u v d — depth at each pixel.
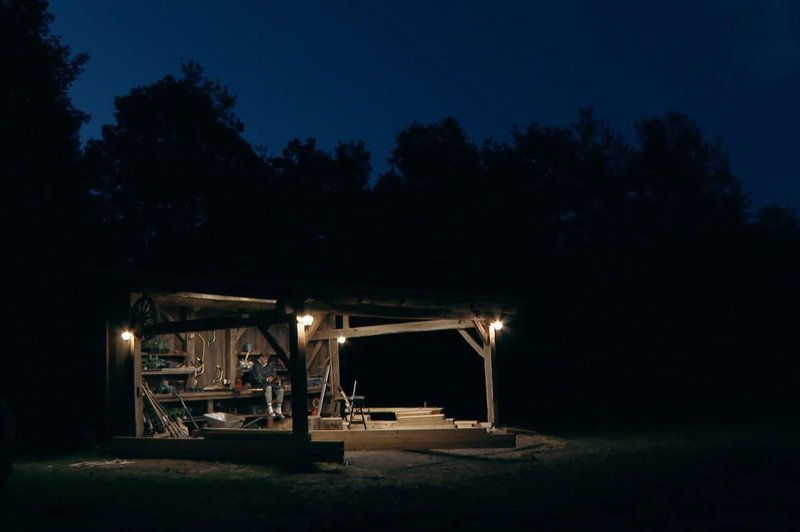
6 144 17.19
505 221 23.50
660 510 7.83
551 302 23.05
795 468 10.45
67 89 19.50
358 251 23.72
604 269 23.11
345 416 18.22
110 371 15.02
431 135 25.72
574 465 11.60
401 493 9.44
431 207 23.86
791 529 6.81
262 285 12.98
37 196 17.70
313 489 9.80
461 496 9.14
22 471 11.55
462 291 23.19
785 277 24.20
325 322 19.39
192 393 16.31
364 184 25.86
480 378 22.36
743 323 23.64
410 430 13.88
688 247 23.52
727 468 10.65
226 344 17.92
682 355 23.41
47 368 15.84
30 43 18.11
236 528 7.54
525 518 7.64
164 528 7.54
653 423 18.53
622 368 23.27
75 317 15.75
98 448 13.90
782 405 20.98
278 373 18.78
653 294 23.19
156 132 23.89
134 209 22.88
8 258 16.61
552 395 22.97
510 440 13.80
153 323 15.06
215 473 11.22
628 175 24.48
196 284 13.88
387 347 23.30
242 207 23.27
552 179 24.59
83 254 18.81
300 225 23.95
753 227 24.64
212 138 24.36
